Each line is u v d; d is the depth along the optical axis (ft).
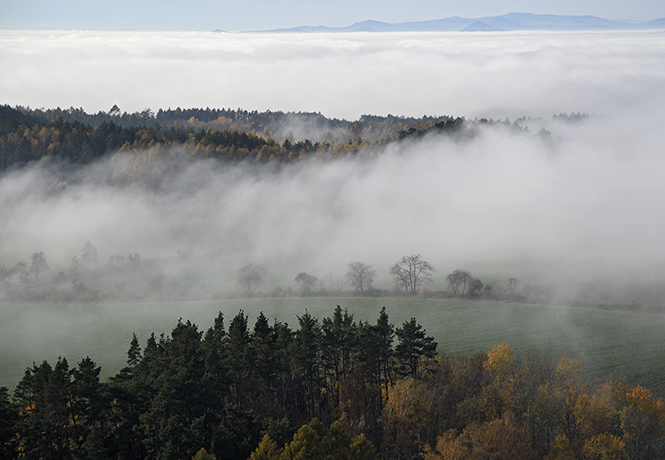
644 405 210.79
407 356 224.53
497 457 180.34
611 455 190.19
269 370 211.00
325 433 171.22
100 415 181.68
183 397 184.34
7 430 169.78
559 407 219.82
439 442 183.52
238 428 179.22
